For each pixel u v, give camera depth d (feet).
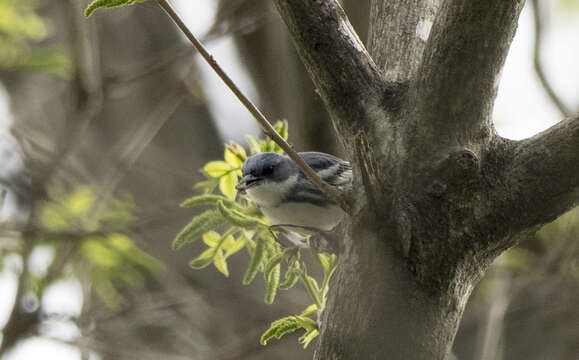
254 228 19.77
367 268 13.87
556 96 37.58
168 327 44.57
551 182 13.94
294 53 33.78
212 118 53.11
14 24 41.96
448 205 13.87
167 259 46.32
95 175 48.24
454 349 42.65
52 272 38.75
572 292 42.39
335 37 14.92
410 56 16.38
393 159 14.17
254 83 51.60
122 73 41.86
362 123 14.75
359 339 13.64
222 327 44.65
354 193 14.56
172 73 49.75
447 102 13.93
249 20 41.86
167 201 46.32
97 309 43.98
